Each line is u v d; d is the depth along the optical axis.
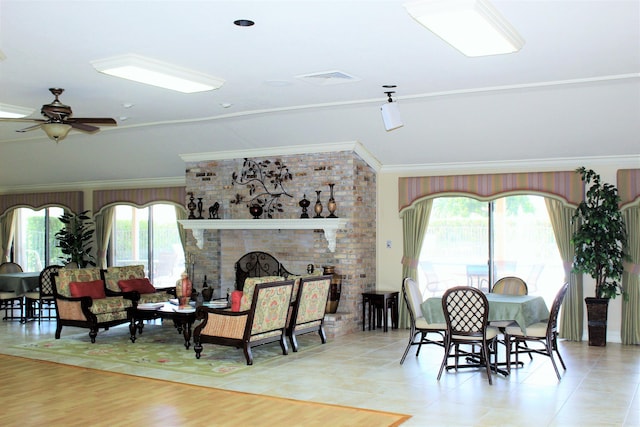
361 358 7.05
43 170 11.91
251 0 3.93
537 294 8.48
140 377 6.16
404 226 9.20
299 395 5.50
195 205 9.93
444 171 8.95
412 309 6.83
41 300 9.63
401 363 6.77
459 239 8.96
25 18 4.27
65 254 12.53
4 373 6.37
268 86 6.45
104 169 11.36
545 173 8.26
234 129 8.84
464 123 7.76
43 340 8.22
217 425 4.67
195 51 5.10
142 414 4.95
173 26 4.45
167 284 11.45
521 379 6.11
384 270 9.40
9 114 7.20
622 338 7.89
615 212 7.56
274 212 9.24
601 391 5.64
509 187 8.45
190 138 9.43
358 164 8.86
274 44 4.90
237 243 9.60
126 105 7.49
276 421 4.76
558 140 7.77
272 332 7.05
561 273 8.34
